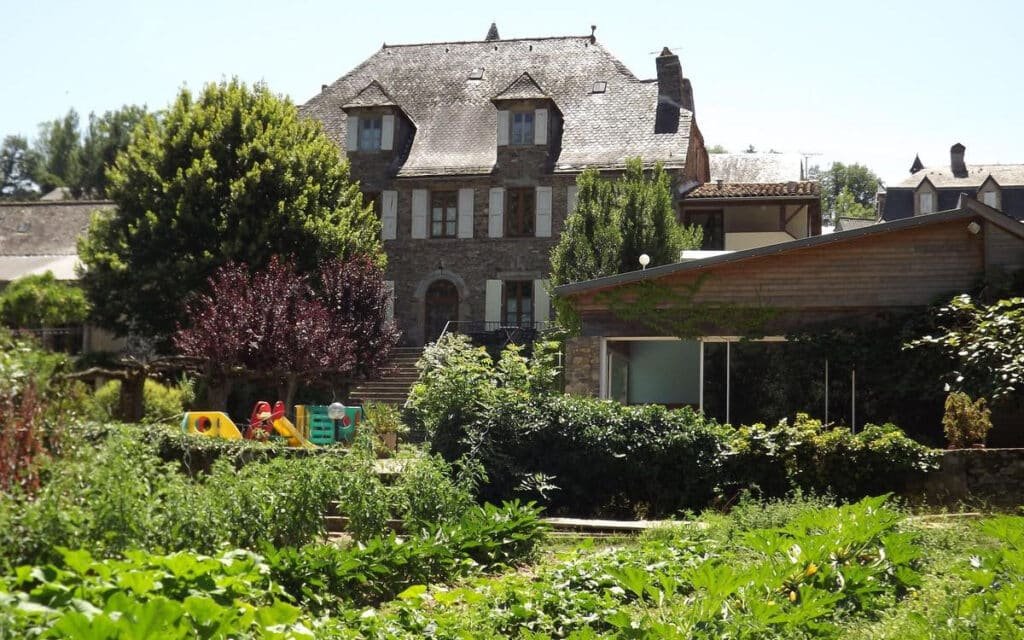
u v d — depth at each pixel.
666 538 11.46
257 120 30.67
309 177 30.47
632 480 15.20
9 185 82.56
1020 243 18.92
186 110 31.25
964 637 6.37
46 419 8.99
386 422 21.77
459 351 17.45
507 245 34.88
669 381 20.62
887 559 8.72
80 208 41.38
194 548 8.55
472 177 35.25
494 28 42.16
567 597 8.28
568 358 20.97
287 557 8.39
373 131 36.47
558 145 35.84
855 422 19.28
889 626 7.00
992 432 17.75
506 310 34.84
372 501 10.90
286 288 24.66
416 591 8.01
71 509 7.75
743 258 19.94
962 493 14.13
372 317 27.58
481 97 38.41
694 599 7.59
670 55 37.31
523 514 11.53
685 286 20.47
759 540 8.83
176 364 22.69
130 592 6.16
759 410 19.98
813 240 19.58
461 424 15.77
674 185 34.25
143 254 29.27
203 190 29.14
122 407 20.55
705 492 14.88
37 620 5.35
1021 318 15.98
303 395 29.25
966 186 66.25
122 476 8.24
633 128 36.00
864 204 118.56
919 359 18.80
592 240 29.81
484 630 7.36
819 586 8.09
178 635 5.16
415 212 35.62
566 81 38.31
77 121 81.12
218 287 24.83
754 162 47.34
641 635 6.59
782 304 19.97
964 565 8.73
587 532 13.49
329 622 7.24
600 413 15.45
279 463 10.42
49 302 25.98
